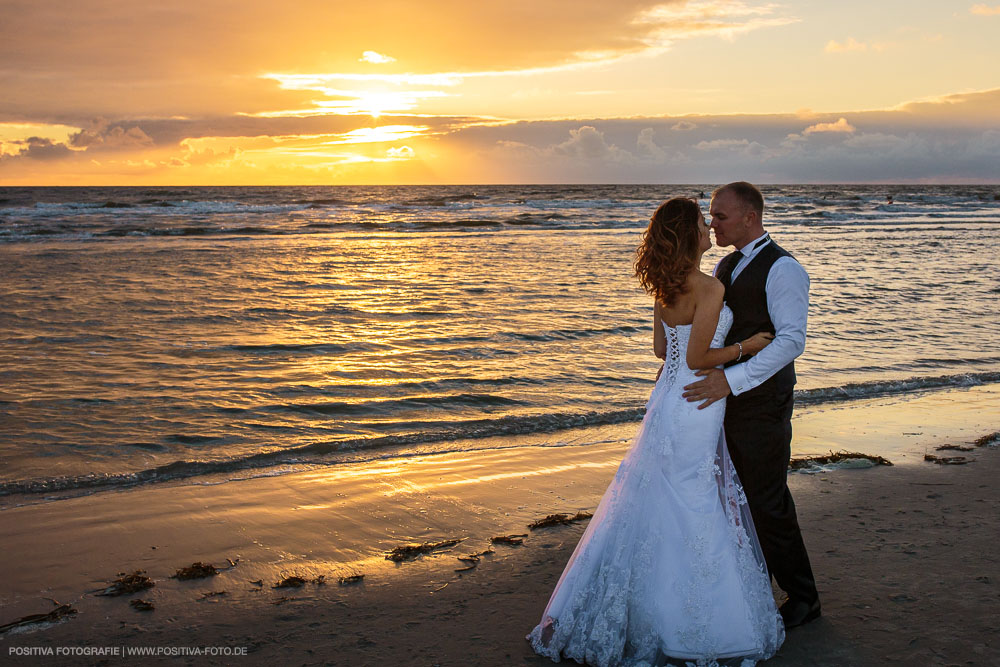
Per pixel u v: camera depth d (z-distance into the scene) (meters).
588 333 11.02
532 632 3.11
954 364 9.30
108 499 4.93
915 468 5.48
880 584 3.58
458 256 22.64
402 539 4.30
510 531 4.42
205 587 3.70
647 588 2.88
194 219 40.00
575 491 5.12
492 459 5.80
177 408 7.12
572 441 6.31
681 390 2.92
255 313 12.49
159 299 13.89
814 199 76.94
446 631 3.23
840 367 9.09
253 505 4.82
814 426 6.70
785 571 3.19
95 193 96.12
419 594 3.60
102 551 4.13
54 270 18.34
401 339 10.47
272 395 7.62
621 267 19.77
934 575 3.66
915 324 11.87
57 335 10.51
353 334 10.80
